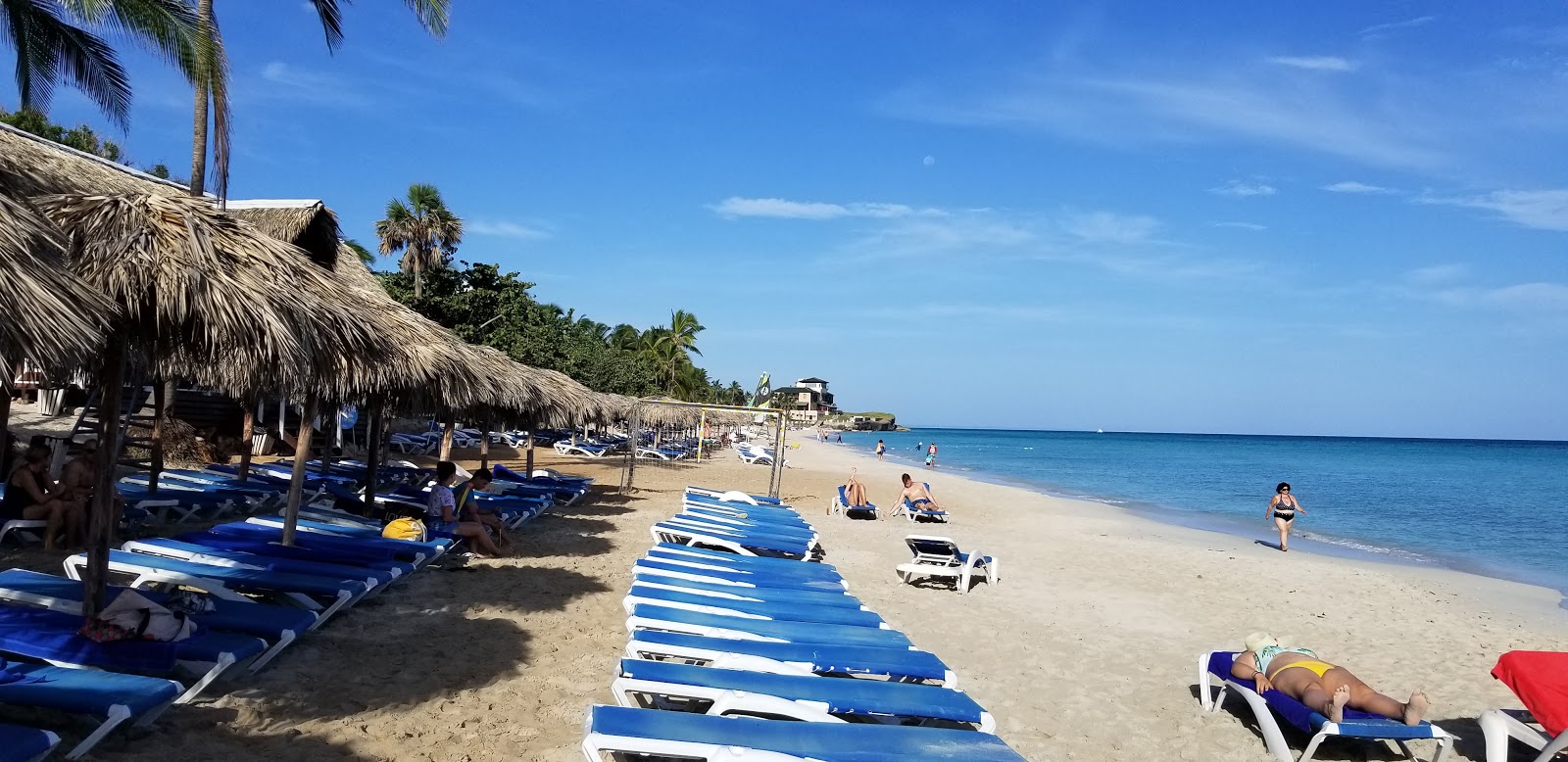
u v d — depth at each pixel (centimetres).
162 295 394
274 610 534
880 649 559
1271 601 1120
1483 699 738
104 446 464
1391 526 2292
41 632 437
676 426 3891
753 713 466
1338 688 566
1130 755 555
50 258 327
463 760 439
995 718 602
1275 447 12244
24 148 657
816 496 2333
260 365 447
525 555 998
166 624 453
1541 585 1448
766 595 729
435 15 1378
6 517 770
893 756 374
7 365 279
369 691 517
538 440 3797
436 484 982
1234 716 641
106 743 402
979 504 2305
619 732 370
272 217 1300
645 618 596
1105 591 1114
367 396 815
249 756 413
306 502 1155
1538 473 5494
